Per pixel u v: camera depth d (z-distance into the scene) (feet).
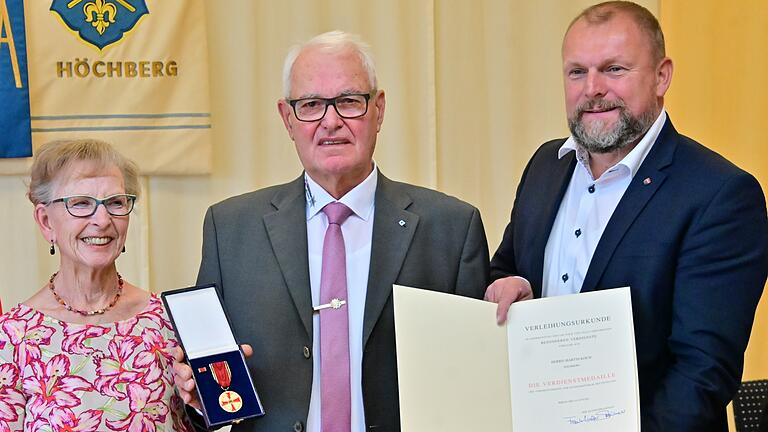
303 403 6.53
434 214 7.09
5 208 11.74
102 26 11.56
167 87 11.73
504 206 12.73
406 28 12.36
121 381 6.44
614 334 6.31
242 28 12.11
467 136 12.62
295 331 6.64
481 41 12.56
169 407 6.59
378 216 6.93
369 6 12.31
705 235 6.34
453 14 12.49
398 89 12.41
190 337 6.31
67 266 6.62
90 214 6.41
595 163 7.06
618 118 6.59
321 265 6.83
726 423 6.77
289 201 7.02
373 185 7.02
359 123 6.68
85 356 6.46
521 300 6.77
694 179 6.52
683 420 6.13
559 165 7.57
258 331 6.68
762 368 12.81
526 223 7.62
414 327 6.38
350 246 6.89
